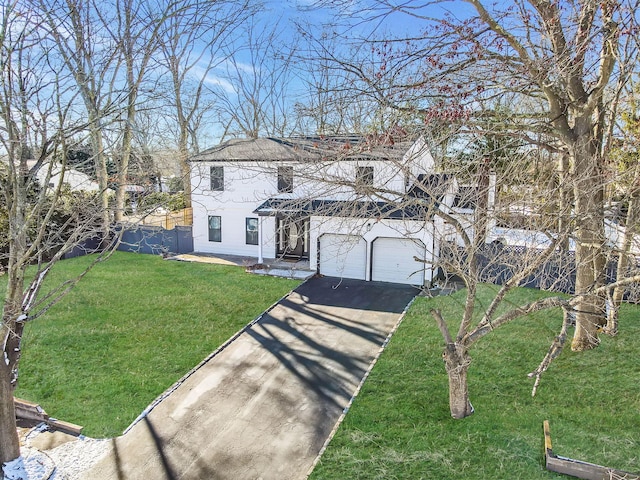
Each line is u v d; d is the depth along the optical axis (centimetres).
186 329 1193
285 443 712
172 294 1495
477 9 679
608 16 707
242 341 1120
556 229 815
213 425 766
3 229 1491
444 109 602
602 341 1007
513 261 943
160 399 851
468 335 708
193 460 676
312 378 925
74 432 741
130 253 2231
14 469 636
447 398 813
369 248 1683
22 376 915
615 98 840
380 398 831
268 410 810
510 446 664
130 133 839
